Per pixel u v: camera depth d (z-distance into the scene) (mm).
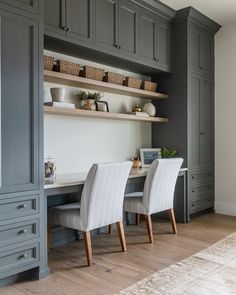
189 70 3979
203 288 2094
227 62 4383
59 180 2660
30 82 2244
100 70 3285
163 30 3902
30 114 2244
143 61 3588
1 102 2072
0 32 2057
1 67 2068
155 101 4270
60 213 2686
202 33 4242
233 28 4320
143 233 3455
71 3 2783
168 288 2102
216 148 4480
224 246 2975
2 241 2098
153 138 4320
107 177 2562
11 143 2133
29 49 2234
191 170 4020
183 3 3666
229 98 4371
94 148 3580
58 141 3209
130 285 2160
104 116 3340
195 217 4215
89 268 2477
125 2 3330
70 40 2771
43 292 2082
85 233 2537
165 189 3283
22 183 2195
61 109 2885
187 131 3967
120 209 2846
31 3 2240
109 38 3164
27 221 2229
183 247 2961
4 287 2164
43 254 2336
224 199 4430
